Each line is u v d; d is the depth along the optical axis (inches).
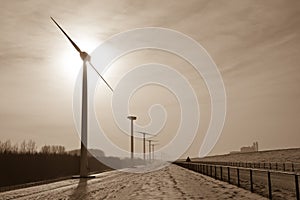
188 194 994.7
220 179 1521.9
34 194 1237.1
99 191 1258.0
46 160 2628.0
